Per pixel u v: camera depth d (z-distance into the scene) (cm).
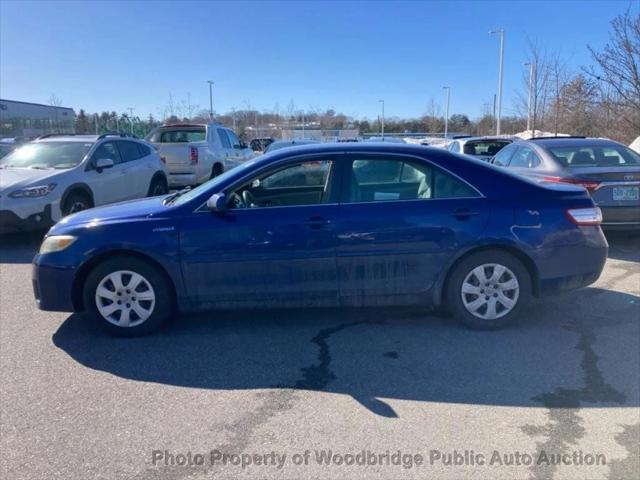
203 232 443
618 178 694
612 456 289
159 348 438
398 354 418
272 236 443
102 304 457
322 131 4781
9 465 287
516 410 335
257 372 393
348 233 443
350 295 454
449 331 462
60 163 903
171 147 1289
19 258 764
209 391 366
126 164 1025
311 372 391
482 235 445
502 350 423
